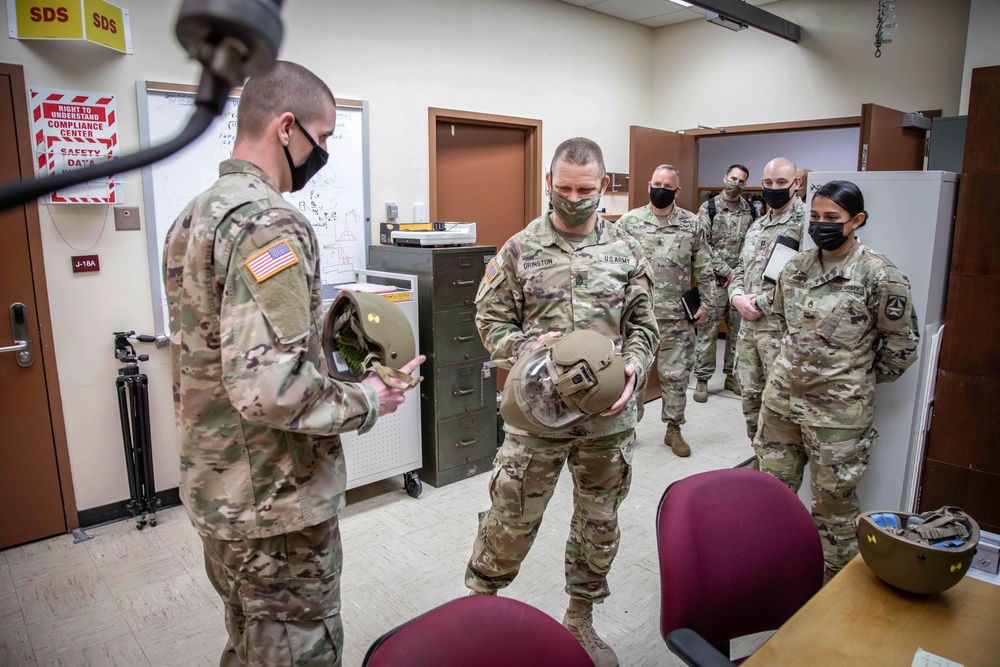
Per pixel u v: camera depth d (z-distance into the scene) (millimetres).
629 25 5461
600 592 2059
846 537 2289
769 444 2453
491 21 4258
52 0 2588
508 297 1993
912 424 2426
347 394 1235
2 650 2154
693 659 1154
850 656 1097
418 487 3297
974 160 2297
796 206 3762
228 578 1348
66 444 2906
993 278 2303
